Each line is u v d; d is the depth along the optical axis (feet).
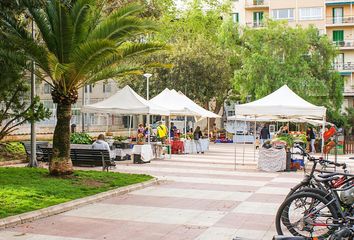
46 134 92.68
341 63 197.36
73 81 46.01
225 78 142.41
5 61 44.45
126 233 27.32
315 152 100.48
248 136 144.77
